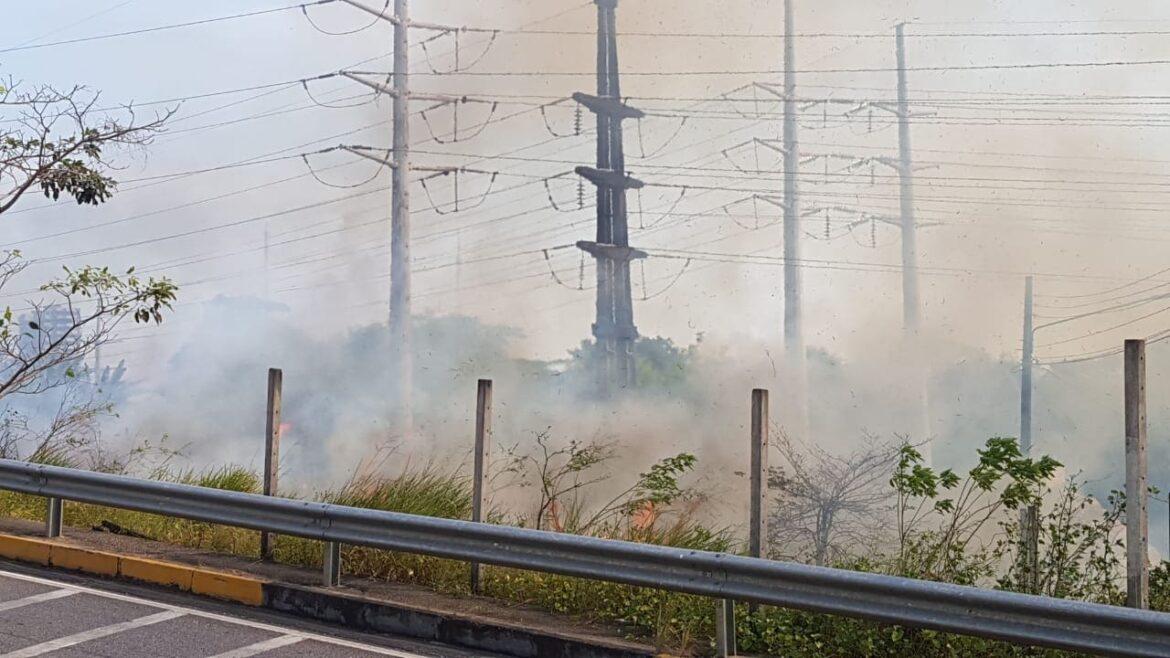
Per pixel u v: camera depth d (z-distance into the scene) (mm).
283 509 8531
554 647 7535
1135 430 7234
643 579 7293
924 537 8742
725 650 7305
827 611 6793
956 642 7297
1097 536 8273
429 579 8938
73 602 8344
